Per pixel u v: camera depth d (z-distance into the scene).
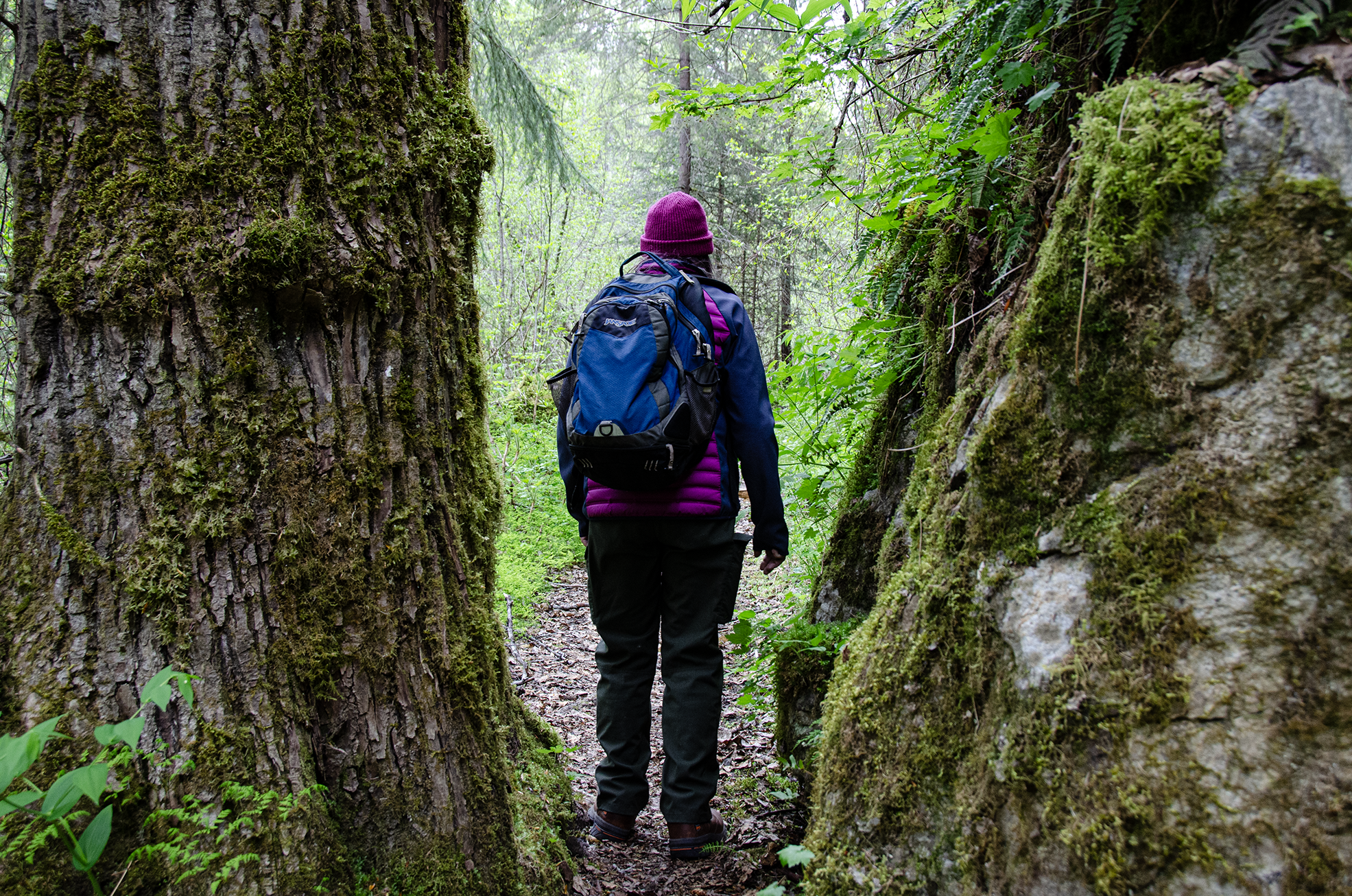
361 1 1.58
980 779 1.22
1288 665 0.98
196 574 1.43
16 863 1.28
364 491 1.59
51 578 1.41
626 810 2.26
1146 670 1.06
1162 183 1.09
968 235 2.09
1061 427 1.22
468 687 1.73
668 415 1.94
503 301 10.00
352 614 1.57
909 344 2.45
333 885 1.49
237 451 1.46
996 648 1.25
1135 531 1.11
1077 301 1.20
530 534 6.42
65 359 1.42
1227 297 1.06
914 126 2.47
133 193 1.40
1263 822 0.96
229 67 1.44
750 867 2.10
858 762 1.46
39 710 1.36
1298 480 1.00
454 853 1.65
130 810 1.36
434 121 1.73
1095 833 1.05
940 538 1.43
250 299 1.46
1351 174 0.99
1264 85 1.06
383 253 1.59
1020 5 1.59
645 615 2.27
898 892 1.31
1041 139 1.78
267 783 1.44
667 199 2.37
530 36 10.93
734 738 2.99
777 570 5.01
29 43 1.42
